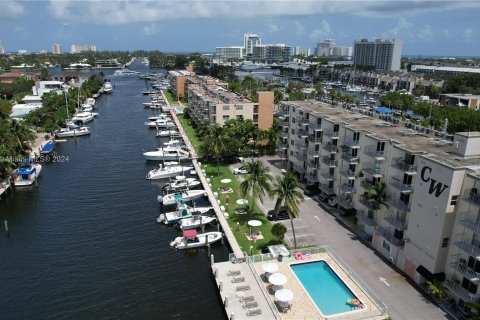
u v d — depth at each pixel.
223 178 97.50
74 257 64.31
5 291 55.56
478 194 45.31
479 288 44.72
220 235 69.19
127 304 53.16
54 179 100.12
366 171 66.38
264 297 51.53
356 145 70.31
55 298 54.22
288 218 73.62
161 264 62.75
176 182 94.31
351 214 72.75
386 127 73.25
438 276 50.53
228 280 55.19
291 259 59.69
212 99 139.62
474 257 44.75
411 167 55.78
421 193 52.06
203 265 62.72
